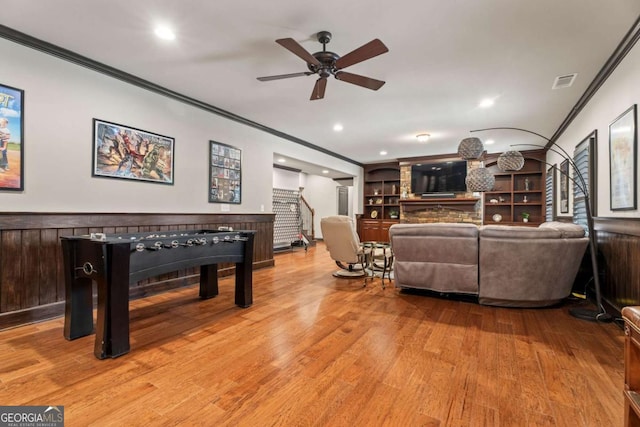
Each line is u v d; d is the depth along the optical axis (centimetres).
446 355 214
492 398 165
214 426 143
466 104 419
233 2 220
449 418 149
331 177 1022
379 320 283
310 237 957
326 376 186
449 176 793
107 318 207
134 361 203
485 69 317
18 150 261
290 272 507
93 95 311
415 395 167
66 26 250
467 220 789
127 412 152
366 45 222
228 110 454
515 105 420
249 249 321
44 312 276
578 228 319
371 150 754
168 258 251
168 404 158
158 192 373
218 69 326
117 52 291
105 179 321
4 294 254
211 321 277
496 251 315
